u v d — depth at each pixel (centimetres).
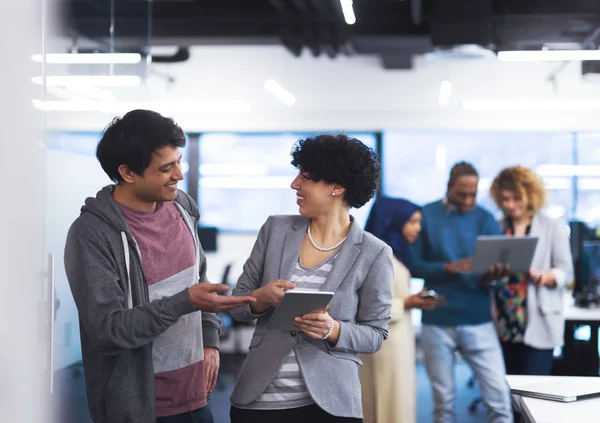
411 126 994
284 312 232
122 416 232
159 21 810
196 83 1021
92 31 296
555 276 496
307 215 258
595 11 751
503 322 502
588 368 591
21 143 198
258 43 830
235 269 1009
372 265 256
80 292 227
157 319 222
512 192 518
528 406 250
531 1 768
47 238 249
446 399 483
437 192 1000
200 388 255
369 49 862
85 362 239
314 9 805
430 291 457
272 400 248
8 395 193
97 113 301
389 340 421
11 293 193
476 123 981
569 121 965
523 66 966
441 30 794
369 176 259
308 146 254
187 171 1045
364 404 425
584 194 974
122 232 234
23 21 200
